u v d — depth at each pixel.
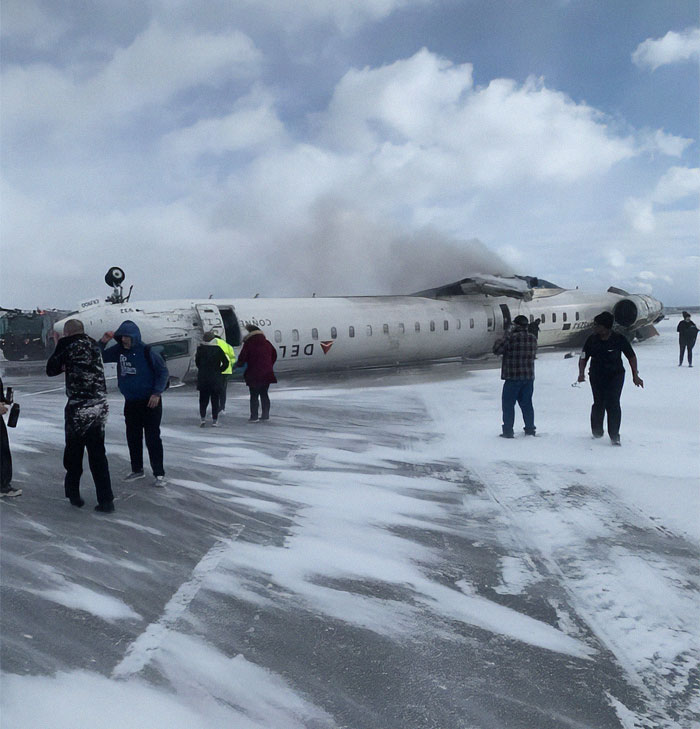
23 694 3.08
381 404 13.50
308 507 6.27
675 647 3.64
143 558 4.89
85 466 7.85
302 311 19.70
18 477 7.28
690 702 3.14
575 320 24.86
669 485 6.84
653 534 5.43
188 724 2.90
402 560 4.91
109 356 6.91
